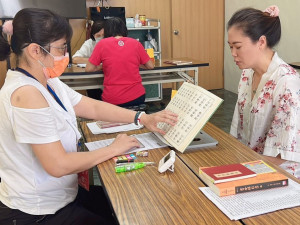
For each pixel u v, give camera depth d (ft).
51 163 3.60
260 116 4.97
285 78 4.60
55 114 3.92
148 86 15.99
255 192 3.15
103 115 5.08
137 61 10.18
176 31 17.85
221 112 14.90
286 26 13.88
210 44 18.60
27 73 3.78
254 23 4.52
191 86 4.66
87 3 16.30
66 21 3.80
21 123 3.51
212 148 4.32
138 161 3.97
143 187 3.36
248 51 4.69
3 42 3.67
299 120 4.45
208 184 3.31
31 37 3.56
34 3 10.25
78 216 4.02
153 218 2.84
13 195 3.87
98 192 4.88
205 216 2.83
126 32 10.46
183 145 4.11
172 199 3.12
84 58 12.63
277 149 4.57
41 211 3.91
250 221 2.72
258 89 5.01
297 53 13.52
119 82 10.12
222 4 18.16
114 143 4.22
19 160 3.80
